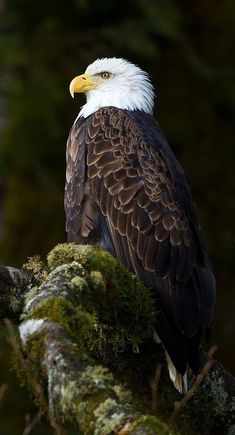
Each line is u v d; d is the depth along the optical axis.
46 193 20.64
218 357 19.38
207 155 21.25
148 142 12.00
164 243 11.26
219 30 21.94
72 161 12.28
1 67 19.23
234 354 19.38
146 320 10.09
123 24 19.91
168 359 10.49
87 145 12.08
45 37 20.00
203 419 10.52
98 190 11.74
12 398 18.12
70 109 20.27
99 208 11.72
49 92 19.45
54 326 7.86
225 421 10.58
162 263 11.17
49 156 19.61
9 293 9.71
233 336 19.53
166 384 10.52
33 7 20.55
